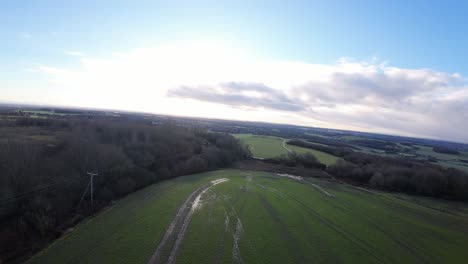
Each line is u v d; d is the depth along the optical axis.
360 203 55.78
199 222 39.94
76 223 37.50
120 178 52.09
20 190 37.47
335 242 37.31
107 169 50.28
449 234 43.50
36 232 33.78
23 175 38.34
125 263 28.80
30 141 50.38
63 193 41.28
